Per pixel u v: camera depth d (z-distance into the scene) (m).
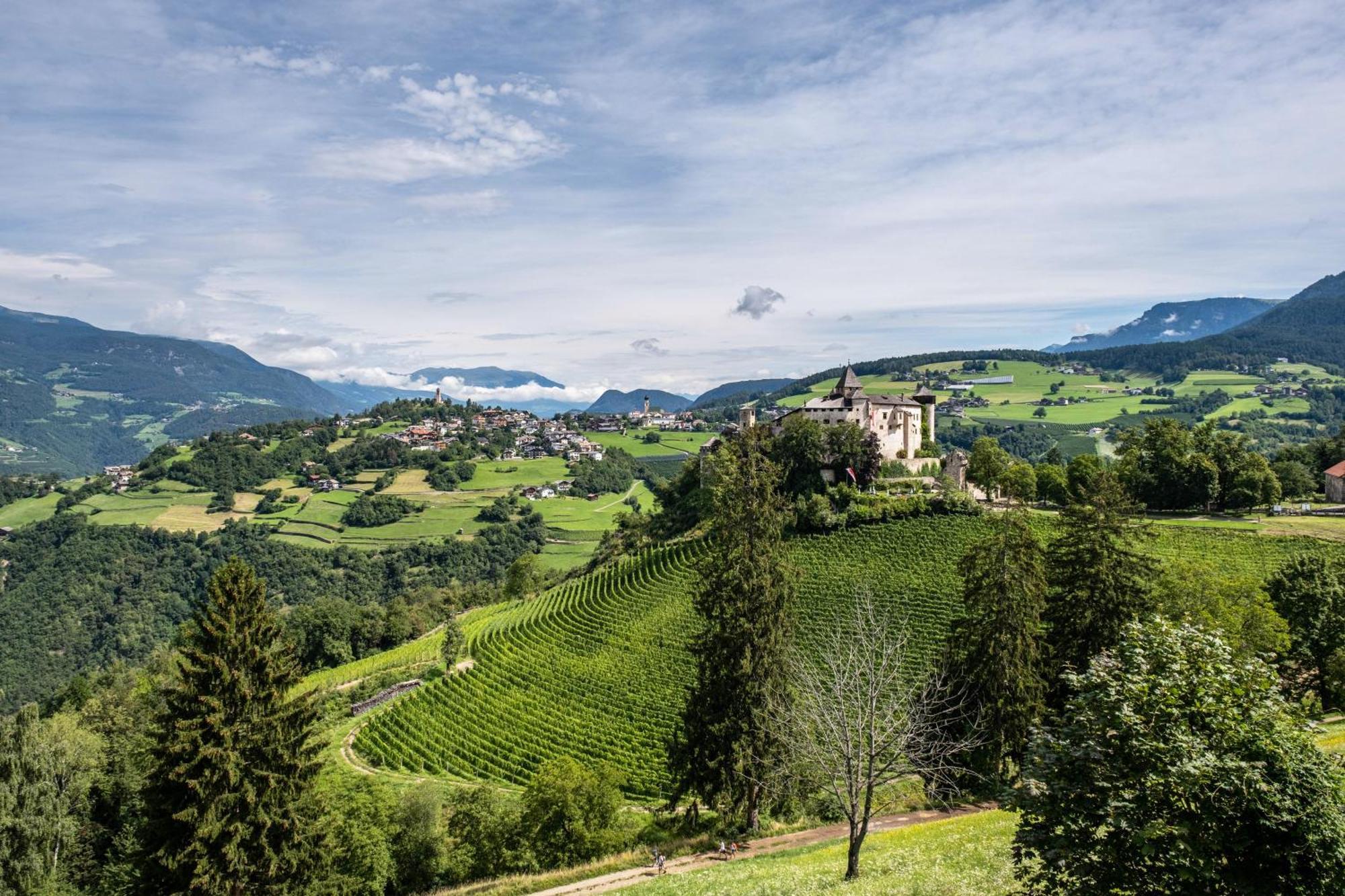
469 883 50.97
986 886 23.59
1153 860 16.59
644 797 68.12
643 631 113.44
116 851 64.56
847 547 119.94
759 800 49.03
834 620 98.69
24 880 56.56
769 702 45.28
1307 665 63.88
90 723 86.94
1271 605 60.56
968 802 45.88
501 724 90.38
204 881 36.88
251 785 38.44
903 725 34.31
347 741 95.62
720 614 48.59
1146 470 131.25
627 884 38.03
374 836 50.38
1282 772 16.05
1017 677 45.88
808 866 32.25
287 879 39.84
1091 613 49.12
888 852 31.92
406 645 155.25
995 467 143.00
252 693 39.72
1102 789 17.50
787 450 141.38
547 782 51.72
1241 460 125.81
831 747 31.44
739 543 48.59
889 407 161.62
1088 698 18.50
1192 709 17.05
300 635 157.00
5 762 58.97
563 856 49.59
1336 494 136.00
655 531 172.38
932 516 123.69
